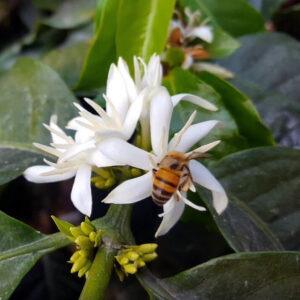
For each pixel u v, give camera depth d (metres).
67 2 0.17
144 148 0.10
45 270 0.13
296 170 0.11
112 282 0.13
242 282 0.09
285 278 0.09
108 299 0.13
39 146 0.09
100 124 0.09
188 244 0.13
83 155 0.09
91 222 0.09
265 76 0.14
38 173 0.10
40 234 0.10
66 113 0.12
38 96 0.12
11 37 0.19
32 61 0.13
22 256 0.09
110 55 0.12
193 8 0.14
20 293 0.13
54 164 0.09
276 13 0.16
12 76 0.13
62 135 0.09
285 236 0.11
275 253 0.09
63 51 0.15
